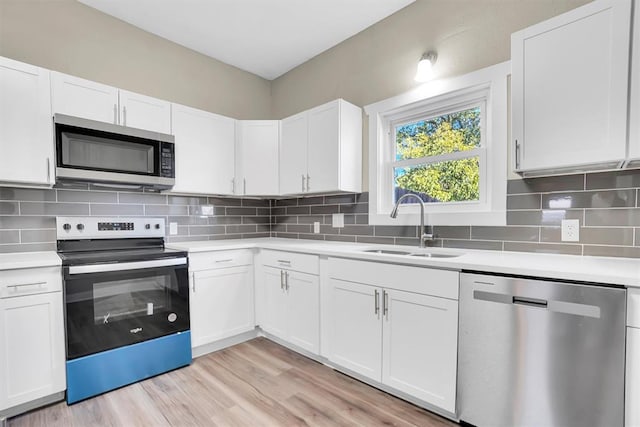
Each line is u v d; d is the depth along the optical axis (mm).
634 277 1061
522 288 1287
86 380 1756
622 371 1091
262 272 2580
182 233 2754
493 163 1867
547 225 1678
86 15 2258
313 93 3010
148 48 2576
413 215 2244
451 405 1495
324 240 2859
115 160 2082
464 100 2072
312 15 2389
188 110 2516
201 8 2299
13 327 1559
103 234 2213
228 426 1532
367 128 2539
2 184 1851
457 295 1472
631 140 1216
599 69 1275
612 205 1497
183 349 2152
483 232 1907
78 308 1734
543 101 1418
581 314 1159
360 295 1876
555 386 1218
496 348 1357
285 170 2814
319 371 2084
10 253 1933
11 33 1971
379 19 2451
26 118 1776
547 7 1684
